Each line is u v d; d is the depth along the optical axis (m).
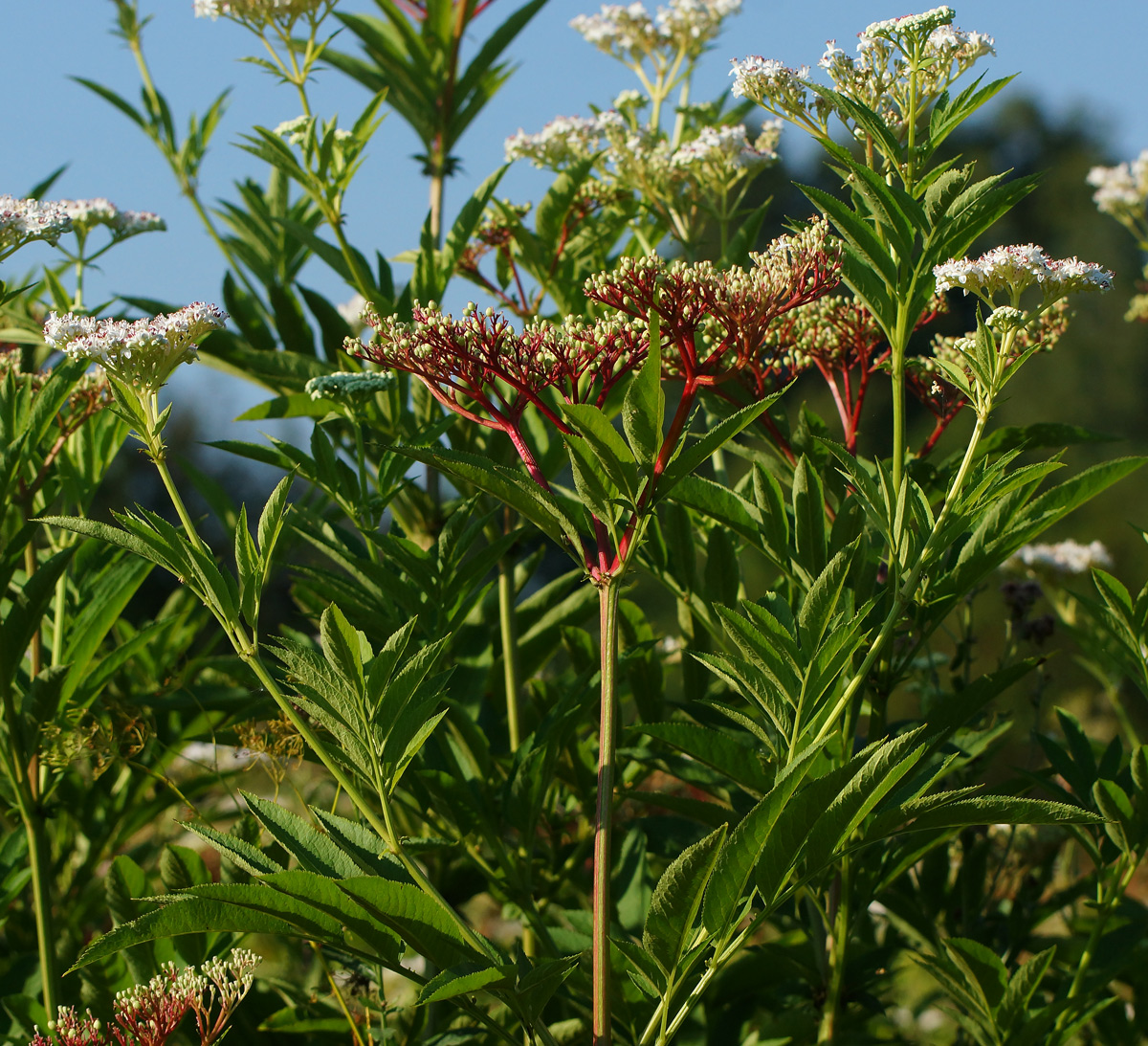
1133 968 2.54
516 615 2.69
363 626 2.44
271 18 2.58
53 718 2.44
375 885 2.10
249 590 2.18
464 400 2.63
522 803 2.36
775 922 2.54
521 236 2.73
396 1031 2.46
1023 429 2.42
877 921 2.77
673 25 3.10
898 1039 2.54
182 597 2.94
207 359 2.74
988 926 2.66
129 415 2.21
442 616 2.40
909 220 2.26
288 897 2.12
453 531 2.40
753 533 2.34
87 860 2.65
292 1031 2.47
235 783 2.76
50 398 2.44
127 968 2.40
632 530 2.17
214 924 2.12
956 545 2.36
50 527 2.54
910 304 2.27
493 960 2.12
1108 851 2.42
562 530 2.21
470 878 2.57
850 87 2.32
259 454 2.40
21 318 2.68
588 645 2.53
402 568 2.45
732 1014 2.51
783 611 2.30
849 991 2.39
